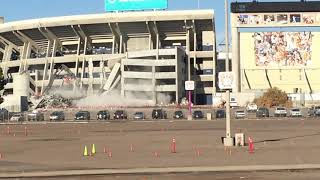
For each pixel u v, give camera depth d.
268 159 48.91
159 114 194.88
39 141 82.38
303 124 130.62
